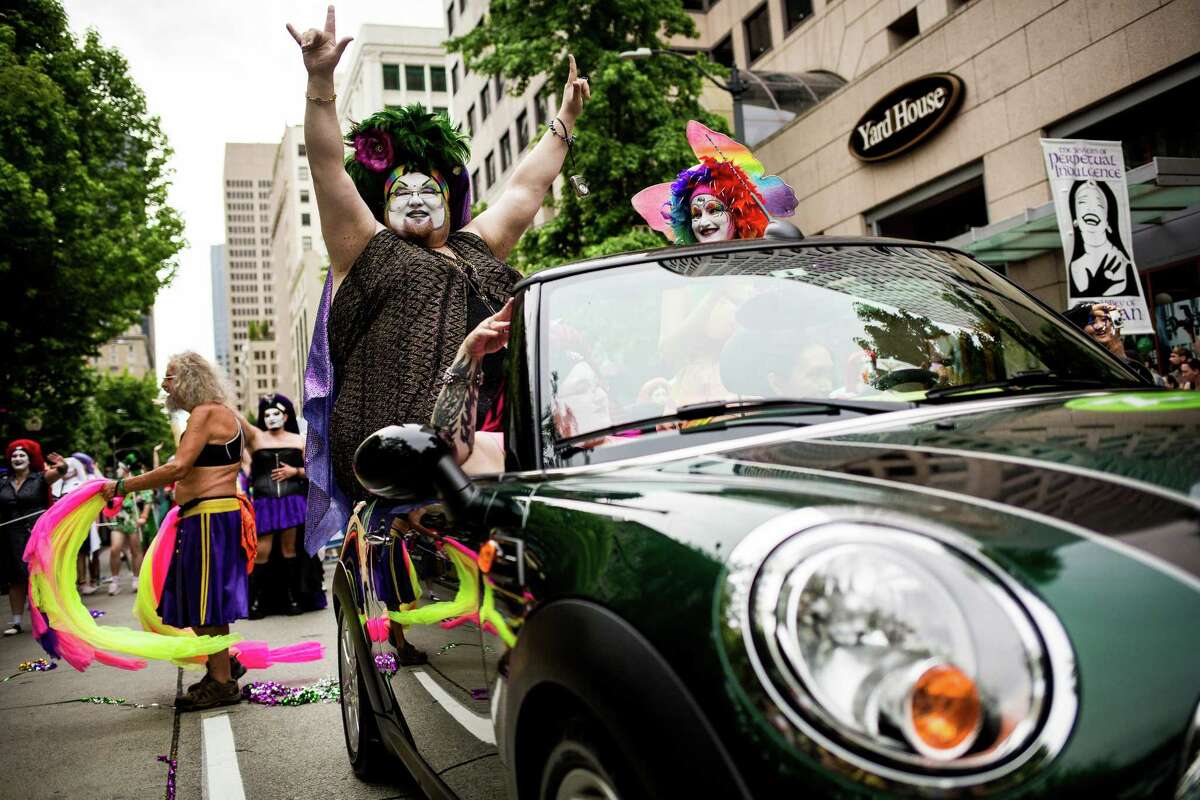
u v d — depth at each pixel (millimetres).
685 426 2039
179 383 5152
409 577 2553
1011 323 2441
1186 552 1229
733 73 17359
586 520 1666
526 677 1612
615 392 2152
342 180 3617
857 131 18234
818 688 1156
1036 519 1306
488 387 3219
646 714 1279
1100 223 9375
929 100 16562
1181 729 1110
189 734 4512
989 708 1112
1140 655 1146
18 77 19875
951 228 17672
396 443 2057
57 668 6660
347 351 3629
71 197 20344
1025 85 15102
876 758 1104
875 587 1205
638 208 4363
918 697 1121
